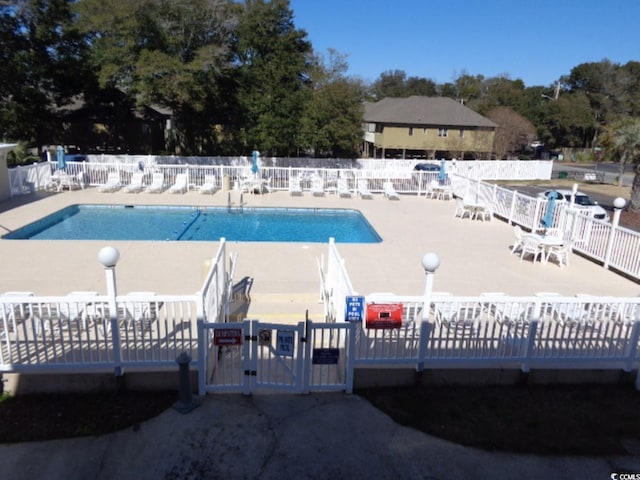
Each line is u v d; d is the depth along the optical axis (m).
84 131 34.44
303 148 32.38
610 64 69.50
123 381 6.06
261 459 5.05
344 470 4.94
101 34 26.84
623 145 23.19
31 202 17.61
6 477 4.71
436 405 6.07
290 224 17.14
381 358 6.29
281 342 5.94
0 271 10.27
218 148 34.41
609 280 10.95
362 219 17.34
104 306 6.22
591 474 5.03
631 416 6.00
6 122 27.97
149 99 25.89
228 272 9.73
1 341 5.93
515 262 12.10
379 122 44.75
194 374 6.11
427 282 6.05
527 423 5.79
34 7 26.03
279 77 29.95
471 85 75.94
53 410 5.71
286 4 30.47
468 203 16.78
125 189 20.28
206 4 26.34
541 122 59.31
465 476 4.93
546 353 6.56
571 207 13.66
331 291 8.22
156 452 5.10
